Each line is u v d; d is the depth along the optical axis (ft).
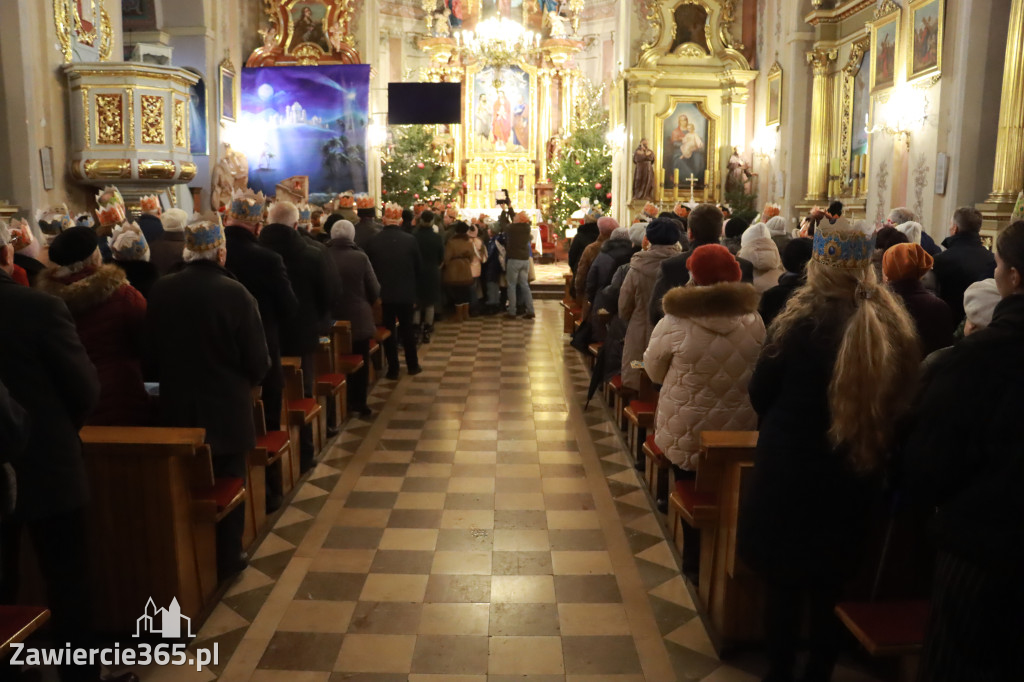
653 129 58.85
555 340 35.29
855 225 8.20
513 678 10.36
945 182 32.30
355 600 12.36
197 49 45.62
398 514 15.81
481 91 76.07
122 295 11.78
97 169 30.91
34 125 29.01
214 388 11.74
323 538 14.66
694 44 58.34
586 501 16.56
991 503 6.44
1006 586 6.40
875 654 8.50
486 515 15.79
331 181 51.72
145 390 12.21
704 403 11.51
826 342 8.13
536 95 76.23
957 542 6.59
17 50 28.35
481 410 23.65
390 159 66.74
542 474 18.17
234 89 50.19
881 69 38.73
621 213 61.00
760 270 14.99
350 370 21.45
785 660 8.80
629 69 57.72
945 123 32.60
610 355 21.16
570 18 76.69
